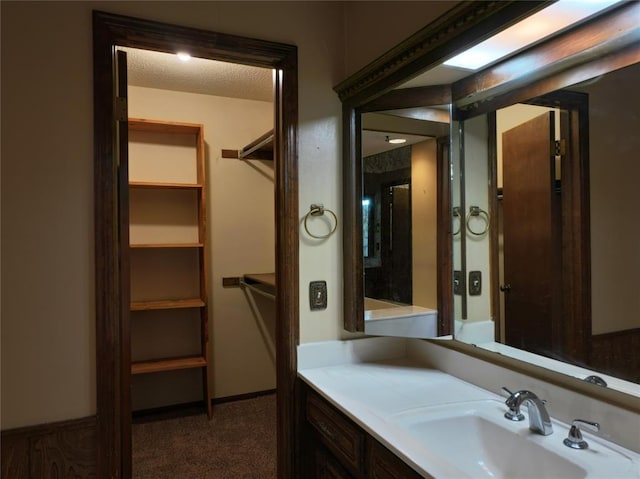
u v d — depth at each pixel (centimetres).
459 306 166
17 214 140
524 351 140
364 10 177
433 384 163
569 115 125
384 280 181
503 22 115
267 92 327
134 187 308
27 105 141
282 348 181
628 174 109
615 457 105
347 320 187
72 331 146
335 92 188
